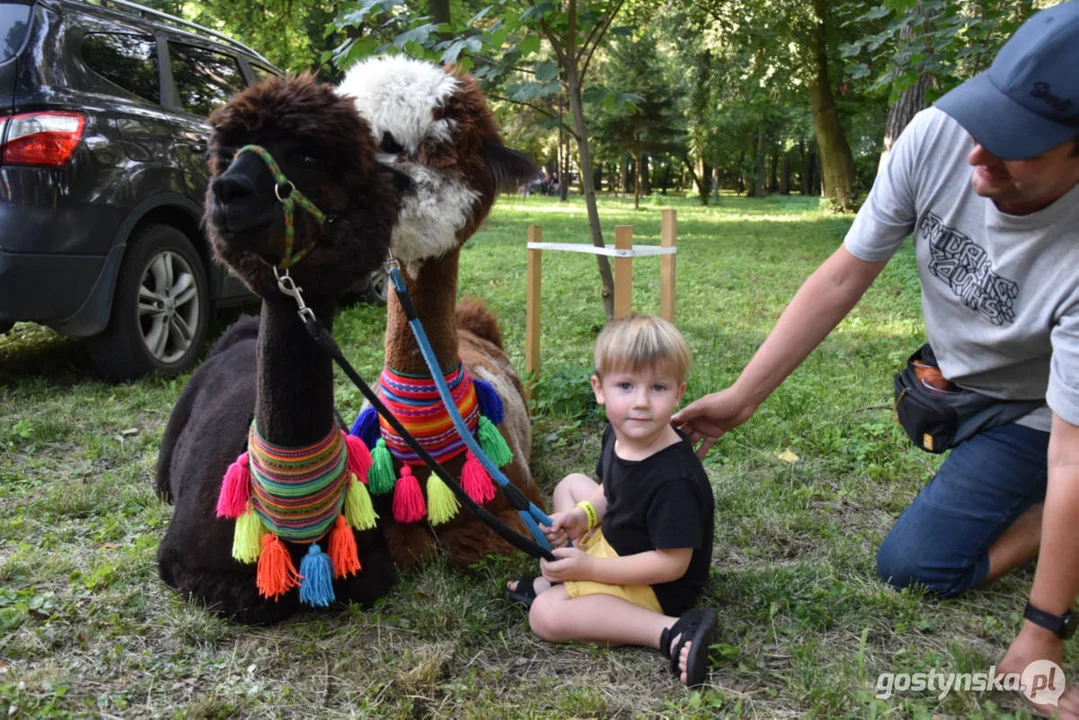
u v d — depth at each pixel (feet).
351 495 8.66
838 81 74.69
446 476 7.72
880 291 29.55
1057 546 6.87
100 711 7.24
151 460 13.20
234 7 47.96
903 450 13.20
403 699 7.40
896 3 16.07
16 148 14.94
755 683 7.66
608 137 100.32
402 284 7.83
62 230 15.33
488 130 9.10
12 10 15.98
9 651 8.02
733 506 11.34
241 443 8.93
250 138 6.92
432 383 9.34
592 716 7.16
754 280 33.06
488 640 8.39
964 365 8.82
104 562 9.75
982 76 6.79
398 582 9.43
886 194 8.75
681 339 8.20
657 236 54.44
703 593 9.17
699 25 67.51
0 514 11.27
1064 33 6.27
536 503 10.62
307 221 6.85
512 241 49.44
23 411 15.42
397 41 12.87
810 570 9.53
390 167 7.71
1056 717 6.80
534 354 15.65
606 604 8.16
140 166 16.90
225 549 8.52
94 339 16.78
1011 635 8.31
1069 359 6.95
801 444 13.50
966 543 8.78
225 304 20.26
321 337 6.99
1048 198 7.23
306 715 7.27
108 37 17.58
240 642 8.36
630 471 8.36
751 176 207.51
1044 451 8.51
